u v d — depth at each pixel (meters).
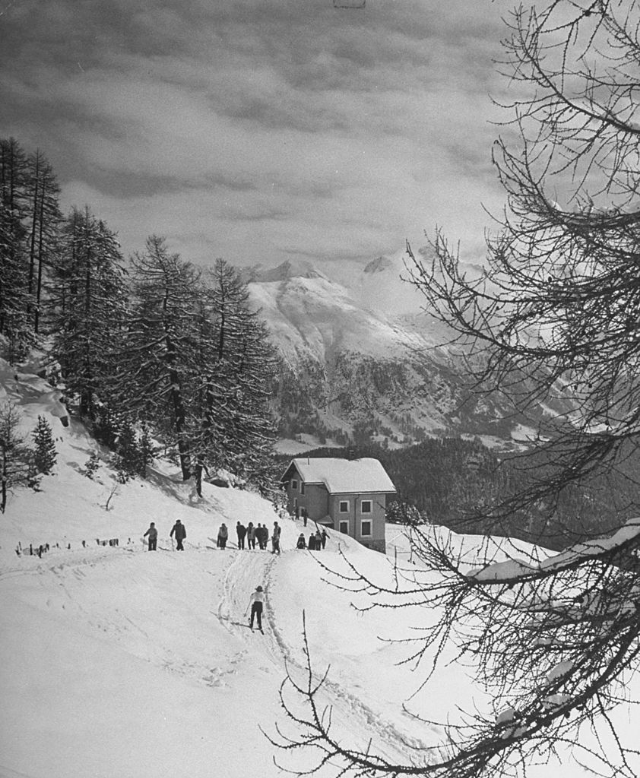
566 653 4.25
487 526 4.28
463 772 4.05
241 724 13.02
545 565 4.26
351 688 16.61
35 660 12.60
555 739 4.04
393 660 18.97
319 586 27.59
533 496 4.30
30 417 42.91
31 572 21.91
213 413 51.19
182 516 41.44
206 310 56.00
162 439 54.31
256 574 29.61
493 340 4.16
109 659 13.82
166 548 33.06
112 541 31.38
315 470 76.38
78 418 47.31
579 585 4.27
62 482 37.84
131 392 48.44
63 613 17.86
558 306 4.11
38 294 58.81
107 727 11.31
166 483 46.81
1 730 10.25
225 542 36.66
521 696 4.24
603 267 4.16
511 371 4.19
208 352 54.81
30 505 33.41
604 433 4.21
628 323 4.06
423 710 15.25
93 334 48.69
